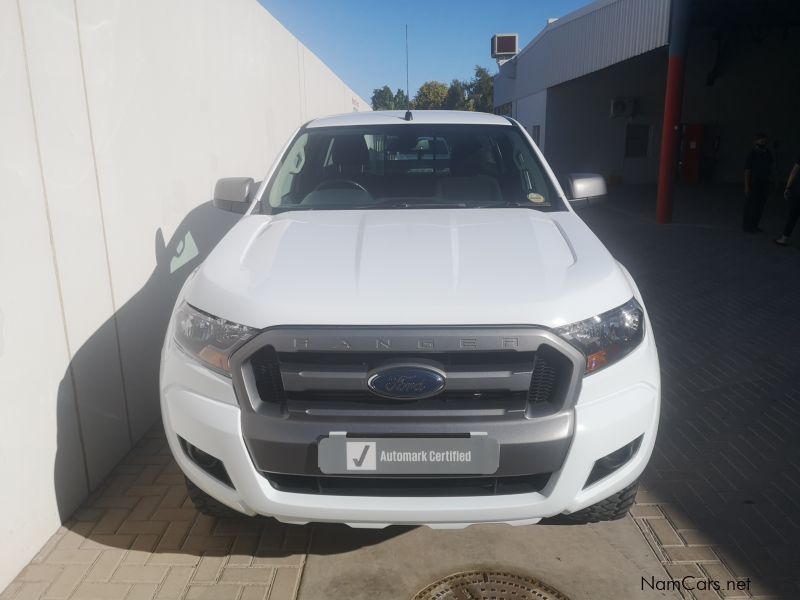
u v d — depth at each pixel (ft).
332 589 8.29
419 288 7.57
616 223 41.06
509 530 9.49
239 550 9.00
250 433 7.24
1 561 8.14
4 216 8.28
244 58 19.40
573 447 7.23
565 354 7.18
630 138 68.80
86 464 10.18
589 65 53.01
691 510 9.98
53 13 9.42
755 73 66.18
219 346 7.43
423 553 8.98
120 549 9.00
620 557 8.89
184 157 14.28
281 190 11.82
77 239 9.91
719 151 68.18
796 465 11.30
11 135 8.43
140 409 12.10
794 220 31.48
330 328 7.11
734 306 21.56
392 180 12.32
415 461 7.11
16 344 8.49
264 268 8.30
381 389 7.07
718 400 14.05
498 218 10.25
